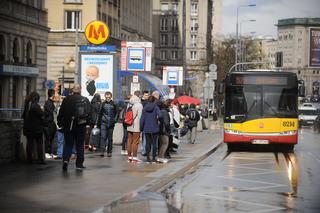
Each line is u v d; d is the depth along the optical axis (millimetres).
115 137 30750
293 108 30594
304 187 17109
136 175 17938
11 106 56875
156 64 152500
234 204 13820
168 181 17484
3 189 14570
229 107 30906
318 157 28391
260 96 30688
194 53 155375
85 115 18312
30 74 60875
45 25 65562
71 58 73750
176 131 28641
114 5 85000
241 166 23578
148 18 115500
